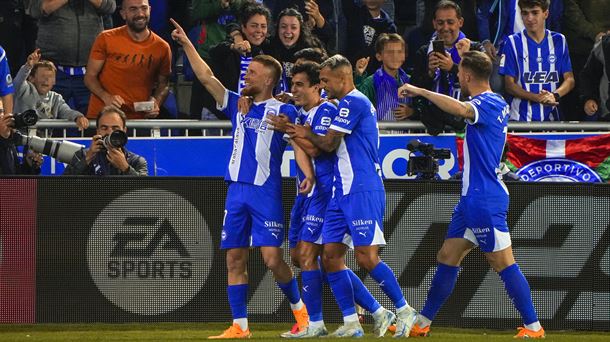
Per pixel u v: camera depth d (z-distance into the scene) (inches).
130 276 1153.4
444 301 1067.9
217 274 1159.0
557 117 1433.3
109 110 1226.0
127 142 1266.0
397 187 1162.6
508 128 1294.3
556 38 1423.5
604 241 1165.1
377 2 1550.2
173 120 1270.9
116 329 1182.9
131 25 1395.2
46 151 1192.8
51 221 1146.7
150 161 1270.9
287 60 1374.3
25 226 1144.8
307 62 1045.2
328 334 1037.8
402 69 1476.4
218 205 1157.1
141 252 1153.4
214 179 1157.1
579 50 1577.3
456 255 1040.2
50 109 1369.3
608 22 1579.7
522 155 1291.8
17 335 1069.8
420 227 1163.9
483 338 1018.1
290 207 1159.0
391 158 1280.8
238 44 1363.2
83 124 1268.5
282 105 1034.7
